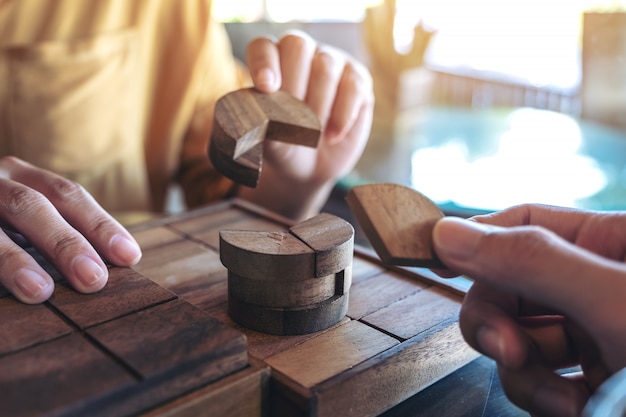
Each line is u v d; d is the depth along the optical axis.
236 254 0.33
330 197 0.61
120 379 0.27
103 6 0.73
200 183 0.80
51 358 0.28
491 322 0.30
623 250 0.32
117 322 0.30
